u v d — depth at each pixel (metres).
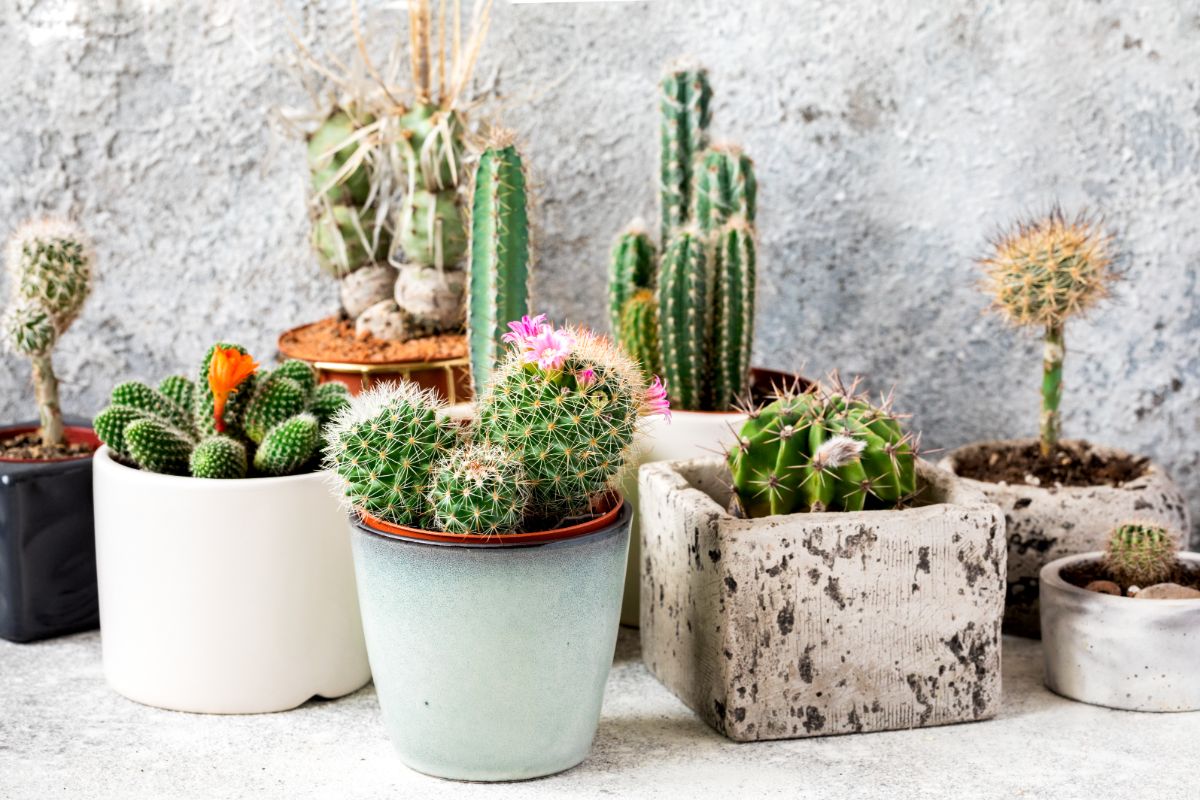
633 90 1.81
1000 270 1.54
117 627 1.34
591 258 1.86
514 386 1.12
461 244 1.71
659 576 1.40
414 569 1.11
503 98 1.82
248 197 1.85
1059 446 1.64
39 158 1.83
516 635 1.12
